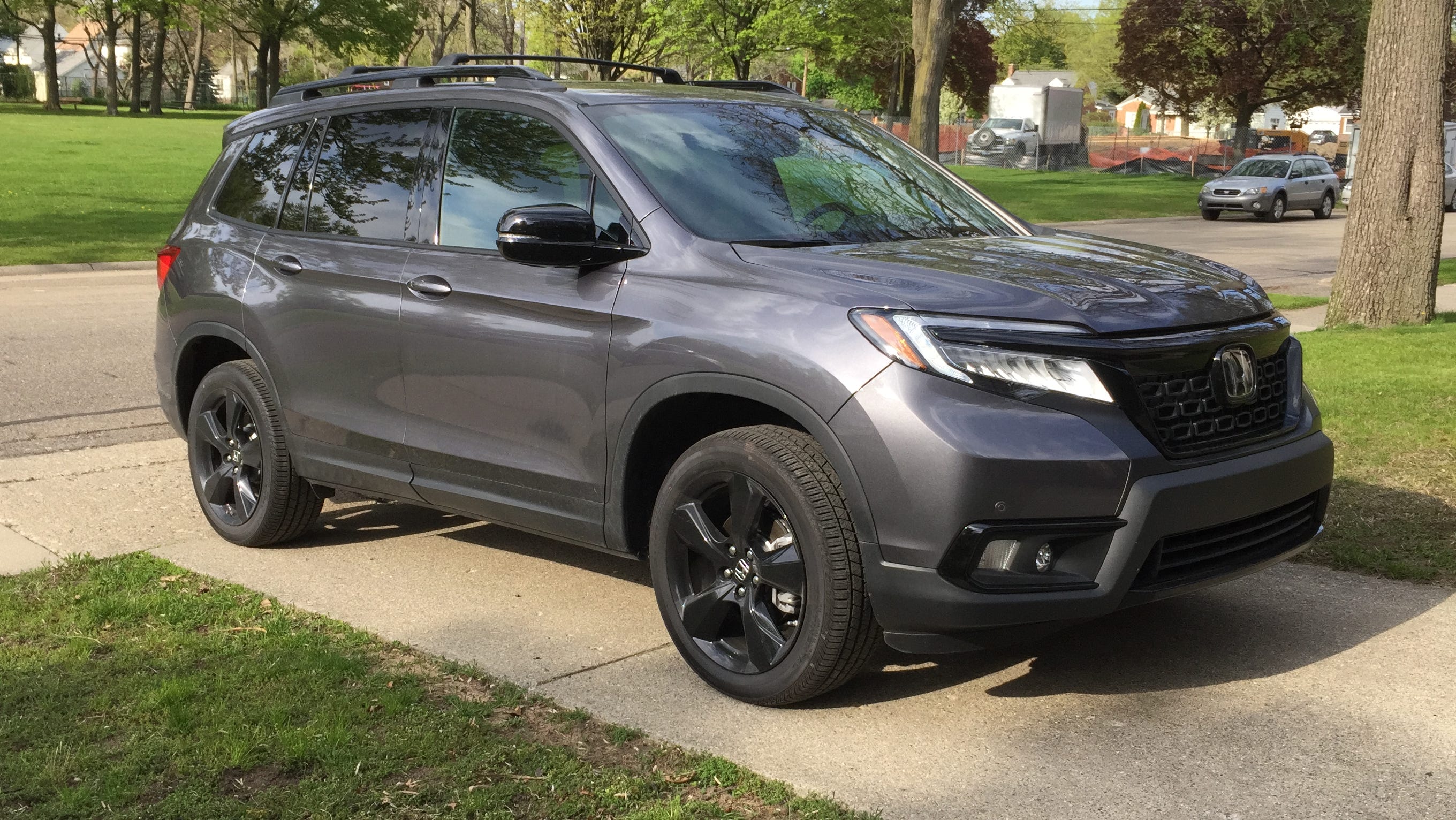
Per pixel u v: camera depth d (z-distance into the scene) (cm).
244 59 11488
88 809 298
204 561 505
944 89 6619
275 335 500
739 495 361
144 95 11606
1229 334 356
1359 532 512
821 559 341
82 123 5591
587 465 401
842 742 342
